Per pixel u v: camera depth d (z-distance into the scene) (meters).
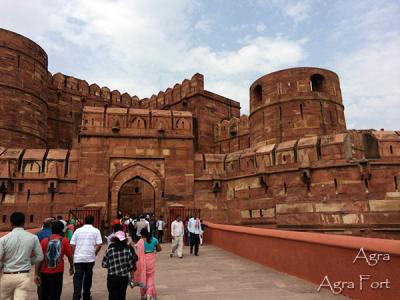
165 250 13.91
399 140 15.48
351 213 15.12
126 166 18.42
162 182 18.70
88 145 18.22
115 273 4.92
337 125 20.83
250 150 19.44
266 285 6.87
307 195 16.30
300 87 20.86
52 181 17.25
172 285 7.23
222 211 19.33
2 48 22.34
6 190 16.91
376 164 15.17
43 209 17.12
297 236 7.29
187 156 19.23
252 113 23.30
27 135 22.91
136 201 30.06
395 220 14.62
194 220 12.47
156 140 19.05
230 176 19.50
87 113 18.56
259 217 17.80
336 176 15.71
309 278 6.83
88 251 5.77
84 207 16.66
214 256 11.67
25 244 4.44
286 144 17.78
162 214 18.30
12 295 4.38
